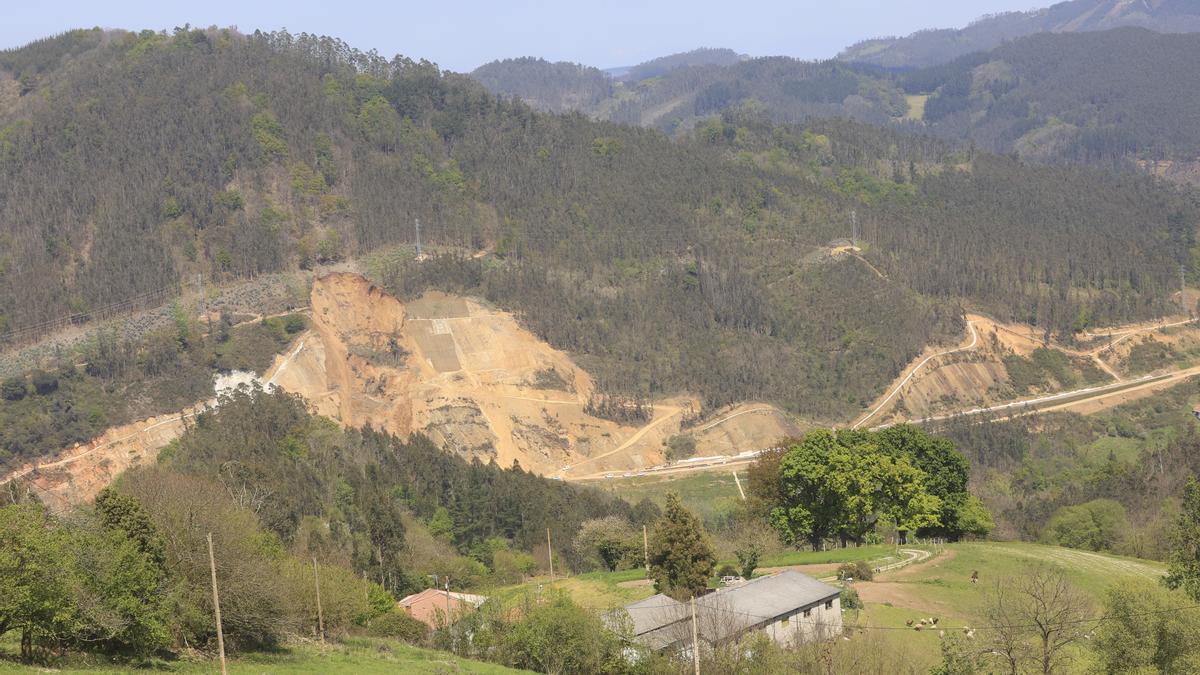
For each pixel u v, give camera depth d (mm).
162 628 71188
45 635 65938
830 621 95750
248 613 79375
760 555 129625
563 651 83375
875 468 138375
